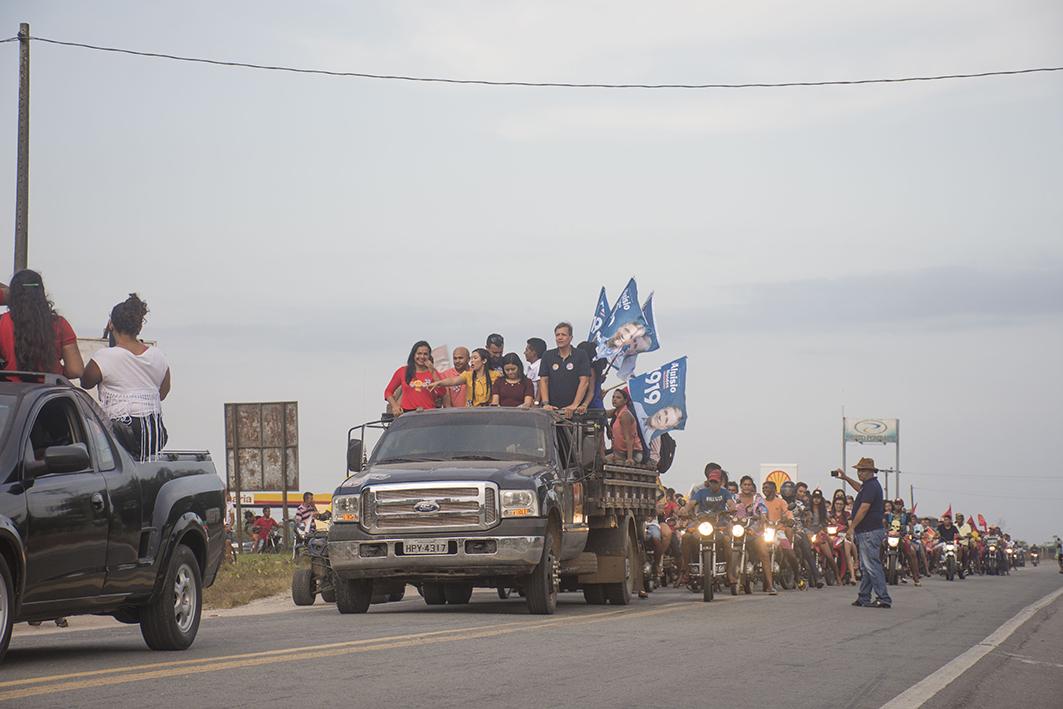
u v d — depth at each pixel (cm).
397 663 1203
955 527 5331
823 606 2414
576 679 1122
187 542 1427
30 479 1128
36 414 1177
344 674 1111
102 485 1229
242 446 5066
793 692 1086
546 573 2005
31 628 1812
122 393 1457
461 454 2141
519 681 1096
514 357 2509
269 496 8544
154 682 1033
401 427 2212
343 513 2019
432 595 2488
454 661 1231
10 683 1008
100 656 1279
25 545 1100
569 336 2528
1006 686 1198
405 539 1977
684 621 1856
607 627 1694
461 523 1973
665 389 3431
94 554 1203
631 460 2544
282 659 1217
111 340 1488
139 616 1331
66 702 912
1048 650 1591
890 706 1019
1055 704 1092
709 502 2788
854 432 12138
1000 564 6906
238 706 910
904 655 1428
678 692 1061
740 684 1128
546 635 1541
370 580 2083
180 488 1382
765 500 3366
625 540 2352
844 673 1234
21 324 1392
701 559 2641
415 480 1992
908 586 3947
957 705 1055
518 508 1969
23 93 3166
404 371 2500
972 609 2441
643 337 3362
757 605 2386
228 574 3316
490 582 2098
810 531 3709
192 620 1381
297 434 5000
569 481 2158
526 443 2155
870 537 2464
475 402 2466
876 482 2491
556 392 2536
